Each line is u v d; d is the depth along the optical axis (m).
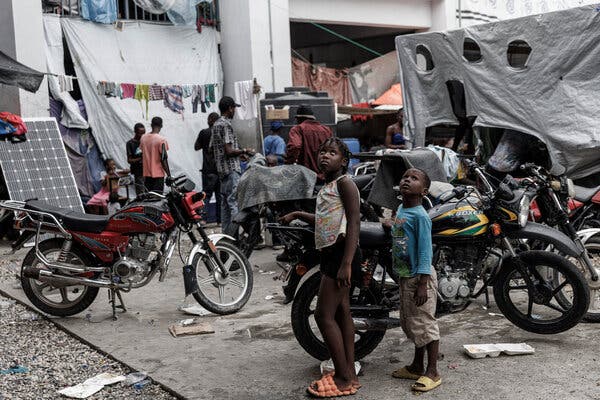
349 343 4.29
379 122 15.02
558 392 4.11
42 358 5.28
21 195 10.12
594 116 8.41
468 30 9.54
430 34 10.09
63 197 10.50
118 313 6.35
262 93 13.12
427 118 10.41
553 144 8.73
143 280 6.08
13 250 6.39
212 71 13.33
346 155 4.22
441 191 5.34
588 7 8.35
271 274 7.75
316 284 4.60
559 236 5.05
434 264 4.93
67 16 11.57
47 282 6.02
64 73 11.51
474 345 4.87
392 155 6.46
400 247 4.30
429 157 6.50
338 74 15.58
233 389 4.39
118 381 4.67
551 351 4.83
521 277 5.20
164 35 12.65
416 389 4.20
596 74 8.43
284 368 4.74
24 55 10.83
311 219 4.55
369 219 7.42
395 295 4.81
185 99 12.91
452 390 4.21
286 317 6.02
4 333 5.94
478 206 5.00
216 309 6.12
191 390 4.40
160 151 11.06
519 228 5.07
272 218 7.69
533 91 8.90
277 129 10.52
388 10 15.87
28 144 10.39
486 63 9.39
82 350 5.45
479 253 5.02
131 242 6.01
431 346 4.30
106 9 11.88
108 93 11.94
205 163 11.50
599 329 5.30
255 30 13.27
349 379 4.24
